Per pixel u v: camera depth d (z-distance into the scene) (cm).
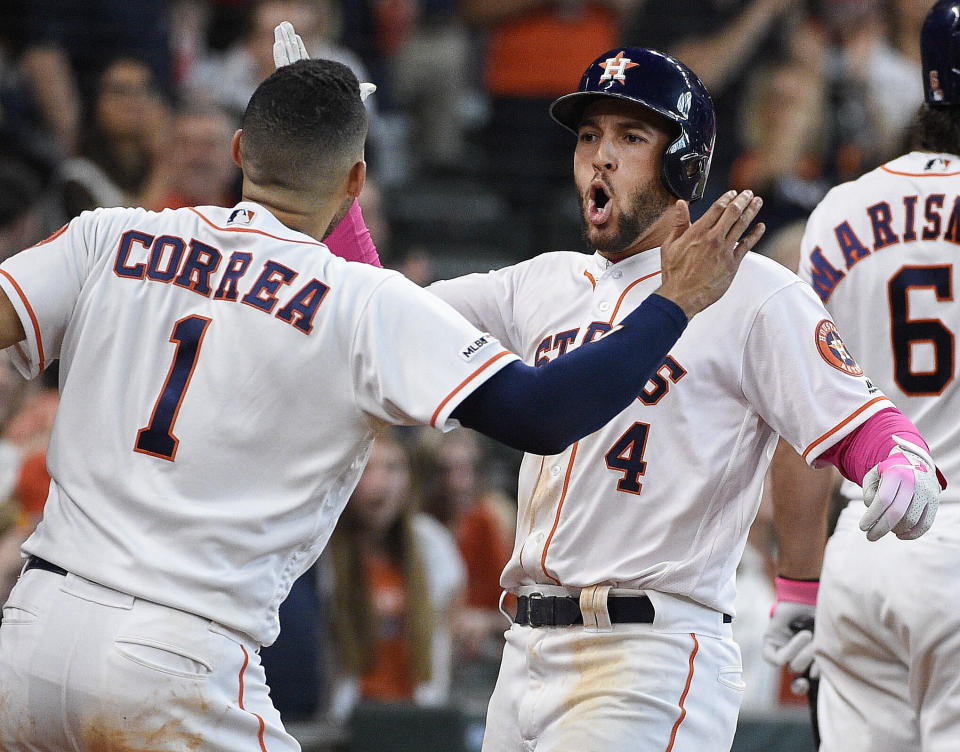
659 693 1012
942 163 1213
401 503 2027
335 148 967
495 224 3584
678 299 911
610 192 1053
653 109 1028
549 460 1065
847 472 1019
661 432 1027
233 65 3167
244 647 928
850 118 3503
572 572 1041
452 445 2423
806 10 3619
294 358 915
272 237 952
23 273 948
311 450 925
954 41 1204
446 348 899
